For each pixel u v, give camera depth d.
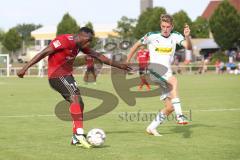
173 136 24.50
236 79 91.75
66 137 24.22
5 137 24.27
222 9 161.12
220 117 33.09
